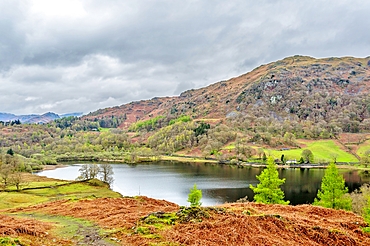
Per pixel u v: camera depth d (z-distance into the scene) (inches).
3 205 2084.2
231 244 584.7
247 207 917.2
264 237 629.3
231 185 3850.9
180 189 3629.4
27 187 3142.2
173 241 581.9
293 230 695.7
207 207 807.7
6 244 510.0
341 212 934.4
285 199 2935.5
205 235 617.3
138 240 585.0
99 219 797.2
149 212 848.3
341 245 657.0
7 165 4143.7
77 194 2758.4
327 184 1508.4
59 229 690.2
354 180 4023.1
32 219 813.2
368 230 743.1
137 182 4158.5
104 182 3715.6
